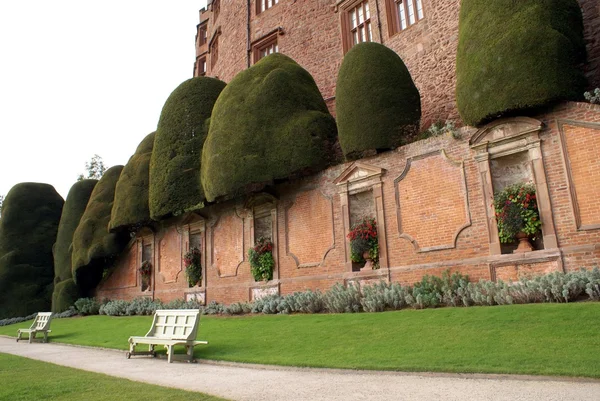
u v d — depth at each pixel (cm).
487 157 1114
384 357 730
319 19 2133
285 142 1518
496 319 822
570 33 1051
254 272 1667
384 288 1217
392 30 1808
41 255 3062
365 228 1327
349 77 1430
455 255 1143
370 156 1377
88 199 2877
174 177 1912
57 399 531
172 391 576
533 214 1019
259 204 1719
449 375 616
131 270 2417
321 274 1453
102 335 1513
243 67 2458
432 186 1216
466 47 1173
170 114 2033
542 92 998
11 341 1688
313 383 625
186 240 2084
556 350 630
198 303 1916
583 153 968
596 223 932
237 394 572
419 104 1407
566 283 890
